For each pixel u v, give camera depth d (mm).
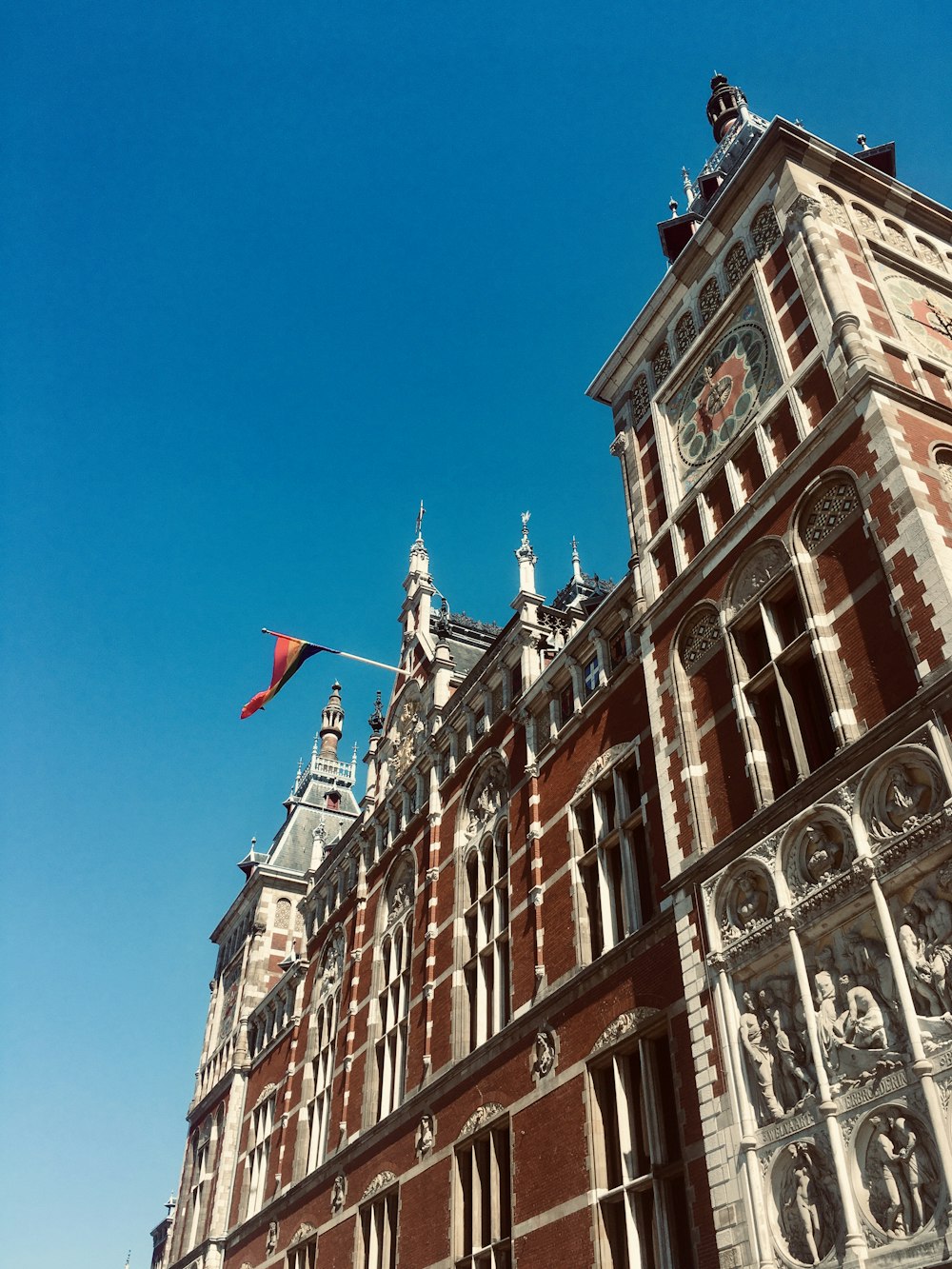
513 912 26703
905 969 13891
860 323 19594
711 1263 16297
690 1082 18203
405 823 35812
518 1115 23359
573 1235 20141
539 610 31766
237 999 53250
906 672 15922
